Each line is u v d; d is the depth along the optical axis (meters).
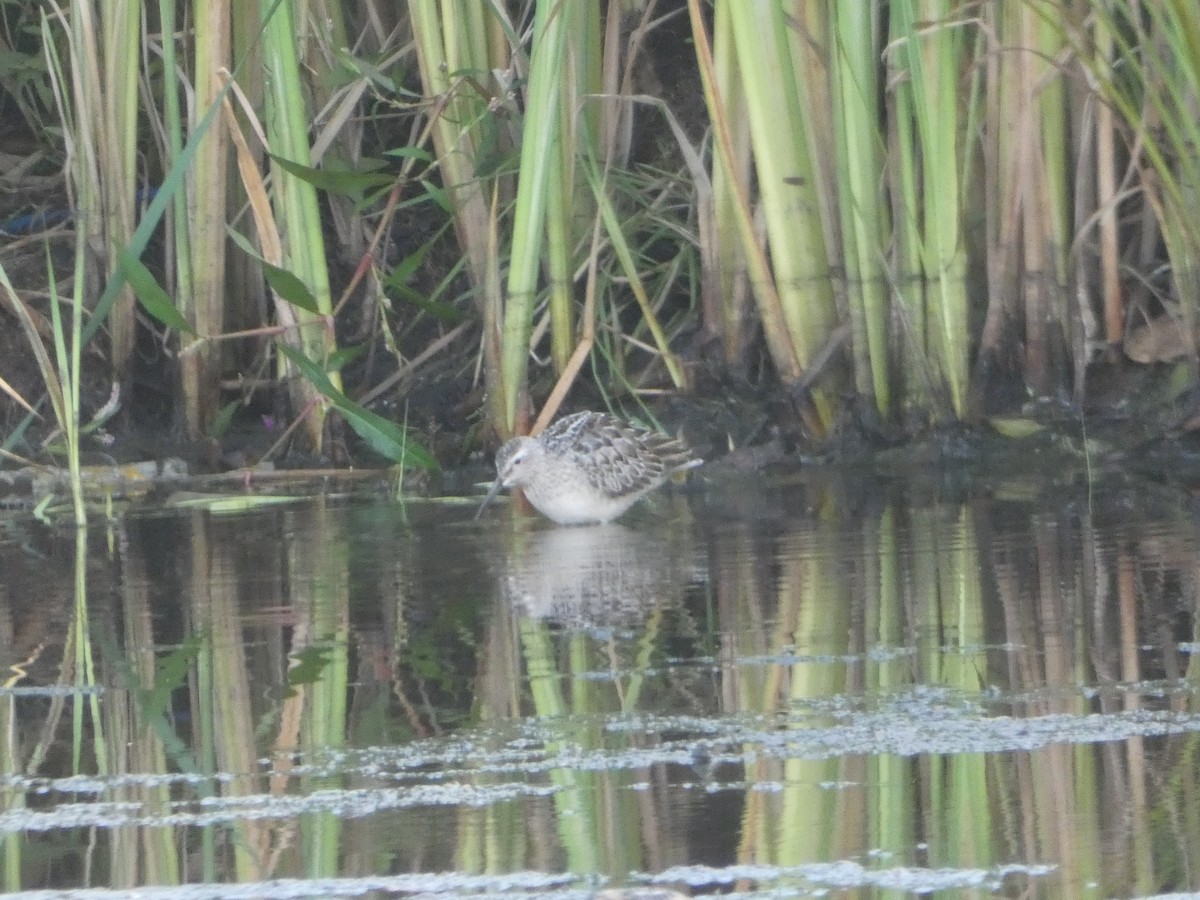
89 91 13.52
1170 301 13.48
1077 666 7.69
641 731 6.97
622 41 14.67
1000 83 12.94
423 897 5.43
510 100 13.36
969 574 9.48
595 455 11.67
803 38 12.73
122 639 8.61
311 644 8.42
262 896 5.46
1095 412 13.36
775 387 13.65
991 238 13.08
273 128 12.84
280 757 6.76
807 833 5.85
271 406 14.40
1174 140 12.28
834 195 13.11
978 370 13.23
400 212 15.25
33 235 14.48
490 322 12.91
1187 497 11.60
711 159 14.90
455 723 7.14
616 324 13.86
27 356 14.19
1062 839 5.75
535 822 6.01
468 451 13.62
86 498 12.77
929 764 6.47
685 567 9.98
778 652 8.05
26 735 7.09
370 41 15.14
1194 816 5.89
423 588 9.64
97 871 5.68
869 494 12.12
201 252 13.35
